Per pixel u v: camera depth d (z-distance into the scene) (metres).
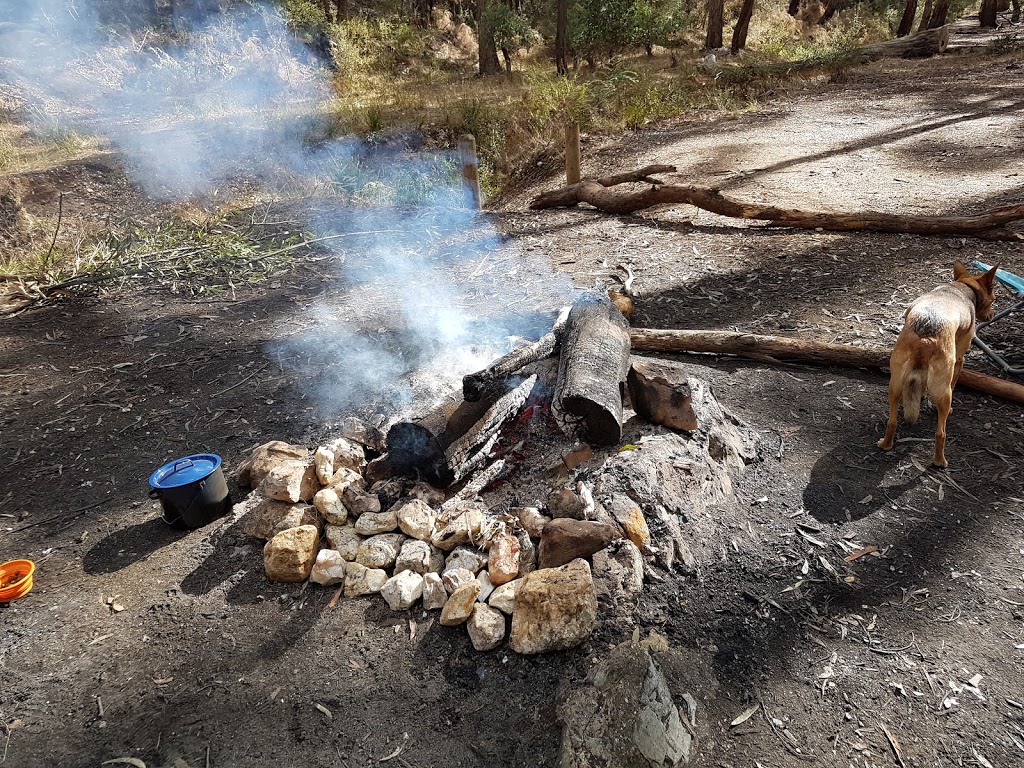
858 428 4.19
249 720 2.61
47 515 3.92
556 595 2.76
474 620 2.81
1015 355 4.91
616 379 3.81
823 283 6.39
